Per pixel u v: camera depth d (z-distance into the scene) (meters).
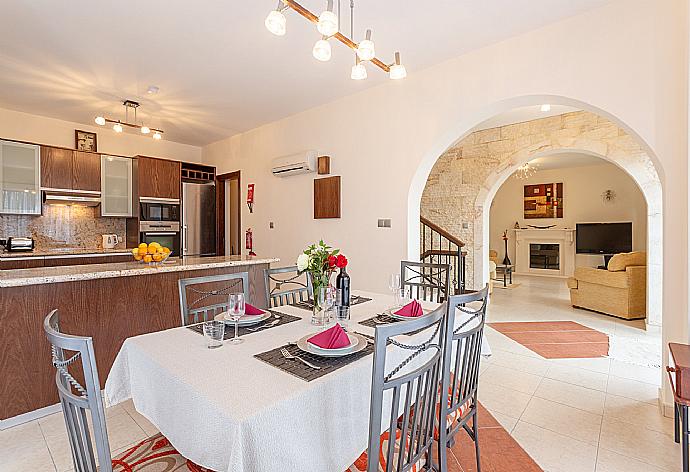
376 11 2.59
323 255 1.99
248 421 1.00
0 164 4.34
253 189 5.54
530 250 10.08
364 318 2.03
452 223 6.41
